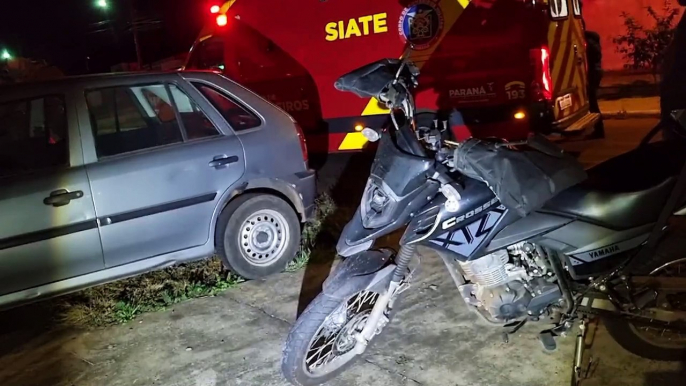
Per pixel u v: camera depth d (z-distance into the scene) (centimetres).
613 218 302
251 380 362
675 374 324
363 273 314
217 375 371
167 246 465
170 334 426
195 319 444
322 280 486
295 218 509
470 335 383
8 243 410
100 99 453
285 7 796
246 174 486
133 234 448
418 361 362
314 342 332
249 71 852
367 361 366
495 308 315
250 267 495
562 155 288
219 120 484
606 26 1312
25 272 419
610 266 313
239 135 488
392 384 342
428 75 691
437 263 490
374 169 296
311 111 808
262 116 504
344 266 322
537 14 619
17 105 434
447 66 677
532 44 625
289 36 802
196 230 473
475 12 650
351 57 755
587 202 303
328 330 330
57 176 426
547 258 312
